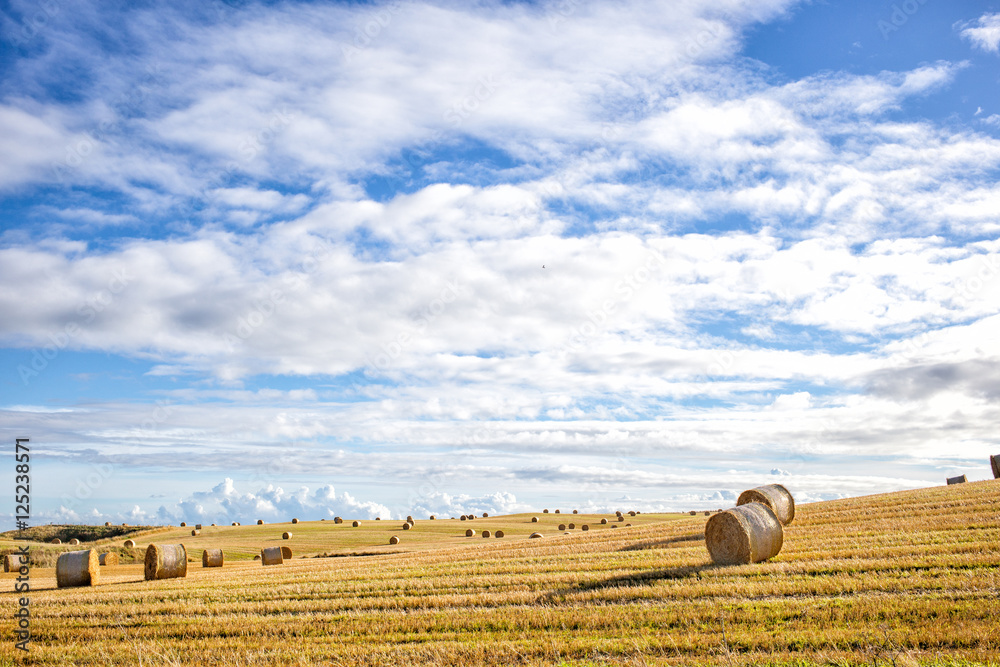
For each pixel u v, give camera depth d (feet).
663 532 96.07
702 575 52.80
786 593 43.86
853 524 80.02
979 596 38.73
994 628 32.30
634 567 60.39
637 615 40.27
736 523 59.21
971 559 49.65
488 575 60.80
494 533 183.62
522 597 48.19
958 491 103.71
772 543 59.67
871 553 56.44
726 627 36.60
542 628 39.42
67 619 49.49
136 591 64.80
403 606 48.73
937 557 51.39
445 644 36.78
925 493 106.42
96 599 59.31
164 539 182.19
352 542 168.04
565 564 65.77
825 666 28.81
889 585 43.24
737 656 31.19
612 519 237.86
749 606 40.50
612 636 36.63
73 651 39.86
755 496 85.66
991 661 28.19
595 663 31.89
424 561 83.05
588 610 42.42
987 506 81.35
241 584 66.74
